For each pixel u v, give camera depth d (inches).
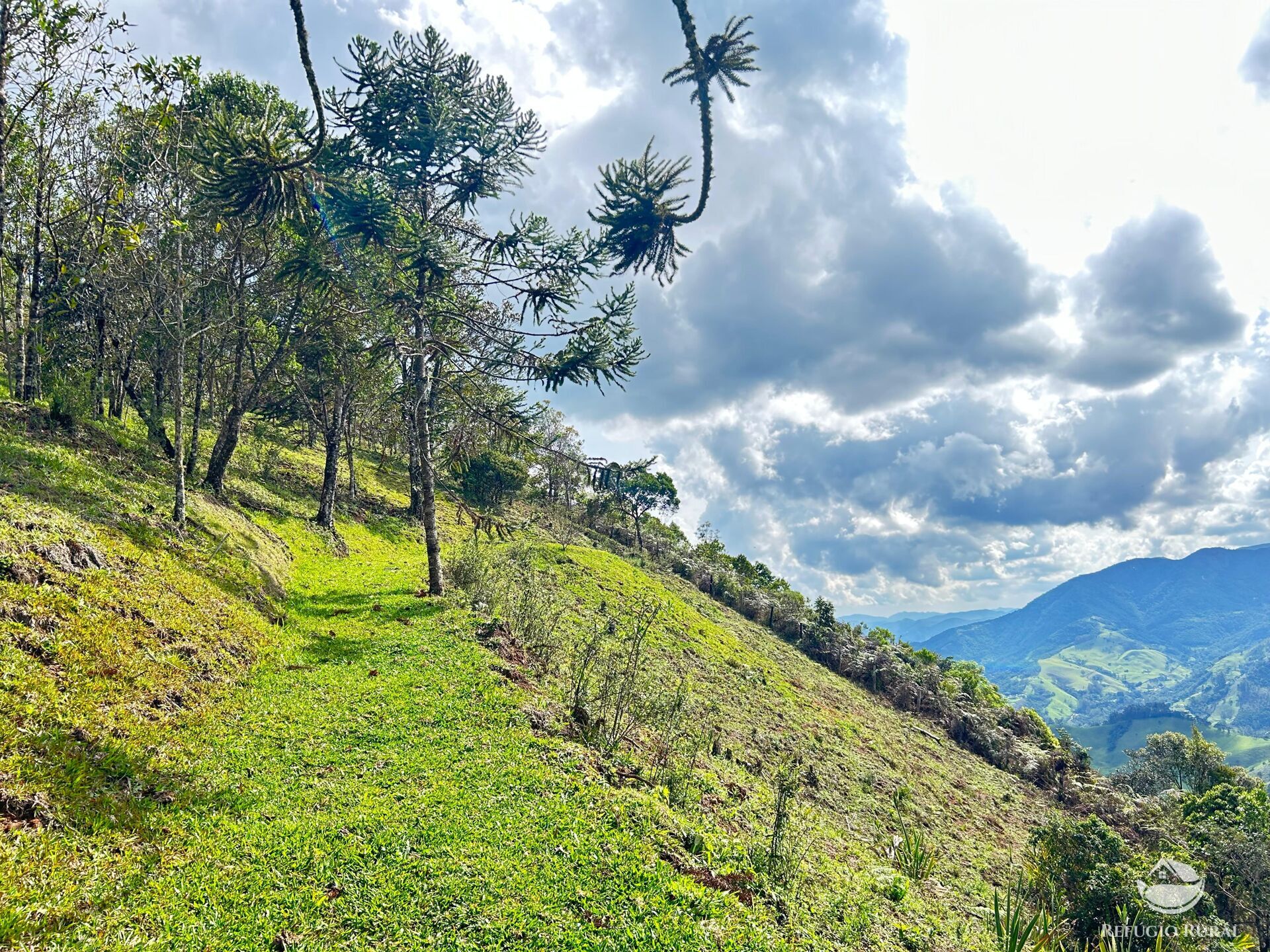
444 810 365.7
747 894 355.9
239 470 1358.3
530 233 920.3
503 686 577.0
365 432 1736.0
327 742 439.2
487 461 2199.8
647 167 534.9
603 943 275.9
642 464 873.5
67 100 780.6
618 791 424.8
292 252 1043.9
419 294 947.3
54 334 1093.1
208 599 600.4
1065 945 642.2
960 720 2090.3
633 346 895.7
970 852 975.6
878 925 428.8
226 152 525.3
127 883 255.4
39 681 340.8
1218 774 2315.5
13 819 254.2
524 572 1131.9
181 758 366.9
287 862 299.6
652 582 2069.4
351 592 922.1
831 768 1125.1
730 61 348.5
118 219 811.4
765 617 2618.1
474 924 277.0
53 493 586.6
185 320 966.4
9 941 203.0
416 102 935.7
